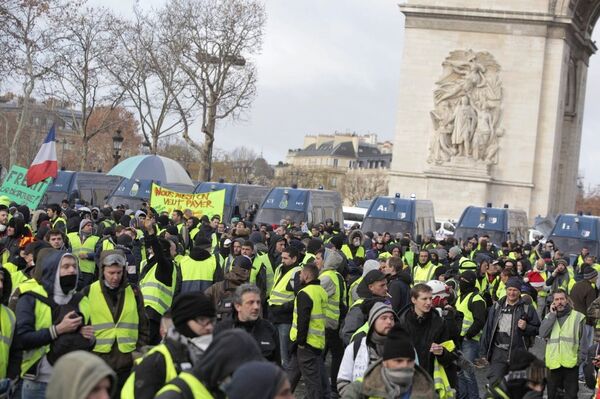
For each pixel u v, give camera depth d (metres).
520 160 91.06
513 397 15.65
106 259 18.55
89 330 17.44
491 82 91.38
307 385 25.22
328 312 27.88
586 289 37.38
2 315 16.86
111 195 72.88
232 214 74.44
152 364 13.38
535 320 27.75
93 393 10.02
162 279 24.61
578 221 70.31
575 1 93.25
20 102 176.88
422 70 92.44
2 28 86.12
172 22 112.94
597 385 24.86
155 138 115.94
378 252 45.91
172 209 53.72
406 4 92.25
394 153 92.88
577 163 106.31
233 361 11.23
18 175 45.78
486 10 90.88
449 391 20.56
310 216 70.38
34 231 38.00
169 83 114.19
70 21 101.75
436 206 91.88
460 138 91.25
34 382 17.73
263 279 32.56
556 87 91.12
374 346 17.83
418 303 19.70
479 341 29.80
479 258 41.81
